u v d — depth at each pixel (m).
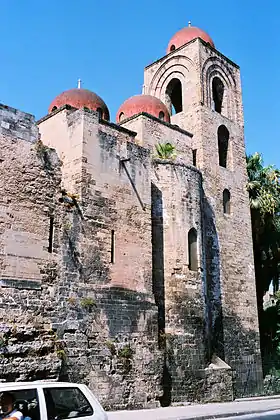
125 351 19.16
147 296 20.94
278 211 34.97
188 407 19.80
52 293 17.42
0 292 15.88
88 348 17.97
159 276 23.11
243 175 33.59
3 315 15.77
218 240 29.58
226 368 24.19
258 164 36.06
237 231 31.38
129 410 18.27
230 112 34.84
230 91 35.34
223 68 35.16
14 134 17.70
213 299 27.94
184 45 34.03
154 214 23.95
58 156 20.53
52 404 8.84
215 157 31.45
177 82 35.28
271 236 35.19
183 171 25.03
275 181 35.12
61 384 9.26
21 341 15.97
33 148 18.22
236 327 28.97
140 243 21.53
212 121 32.09
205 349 23.33
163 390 20.55
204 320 23.67
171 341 21.84
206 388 22.62
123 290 20.08
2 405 8.47
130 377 19.08
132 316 20.00
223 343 27.70
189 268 23.89
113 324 19.14
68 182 20.33
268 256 35.53
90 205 19.73
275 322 35.19
